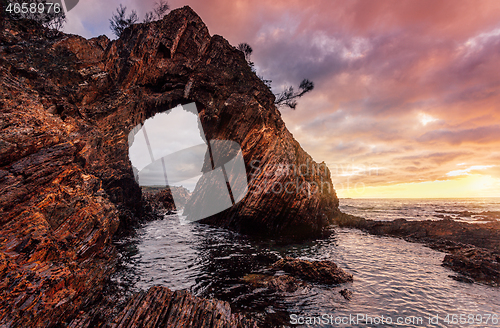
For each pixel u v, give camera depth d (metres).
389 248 15.12
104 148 17.38
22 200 6.09
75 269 5.89
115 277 8.31
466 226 18.50
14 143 6.61
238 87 23.72
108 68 19.55
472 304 7.21
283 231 19.58
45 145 7.67
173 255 11.83
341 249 14.65
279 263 10.38
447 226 18.81
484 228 17.72
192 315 4.86
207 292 7.60
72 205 7.44
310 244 16.09
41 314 4.18
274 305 6.87
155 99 21.38
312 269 9.41
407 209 57.47
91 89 17.55
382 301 7.32
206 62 24.09
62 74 15.97
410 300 7.43
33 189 6.53
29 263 4.85
